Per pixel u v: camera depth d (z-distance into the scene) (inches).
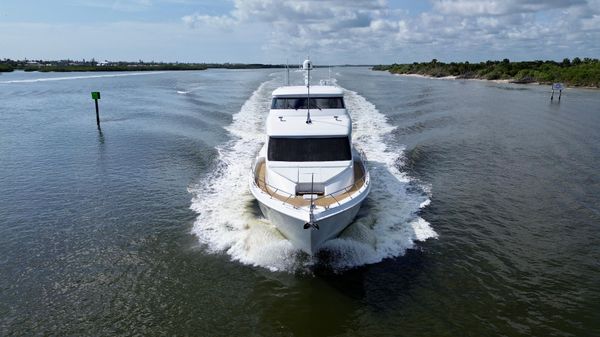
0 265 409.7
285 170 466.9
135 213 520.4
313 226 379.9
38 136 916.6
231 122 1004.6
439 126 992.9
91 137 901.2
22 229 480.4
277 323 338.3
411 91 1850.4
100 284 382.0
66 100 1530.5
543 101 1536.7
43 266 409.1
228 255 427.8
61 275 394.9
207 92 1684.3
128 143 843.4
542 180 632.4
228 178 636.1
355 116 1070.4
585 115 1193.4
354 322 339.0
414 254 430.3
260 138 858.8
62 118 1141.7
